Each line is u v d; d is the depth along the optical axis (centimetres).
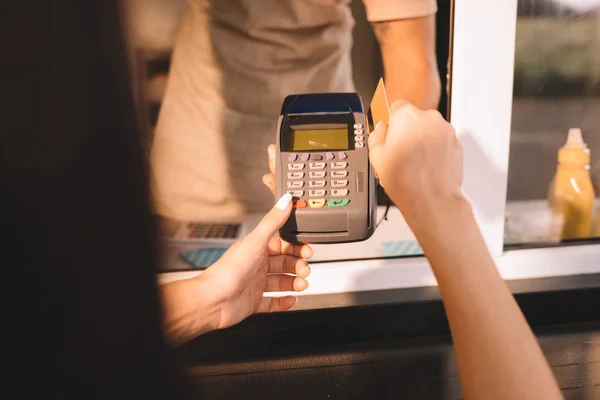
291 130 55
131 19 14
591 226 87
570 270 82
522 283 79
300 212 52
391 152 35
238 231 85
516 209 97
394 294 77
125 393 15
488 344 30
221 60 91
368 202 52
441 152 35
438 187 34
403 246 81
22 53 13
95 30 13
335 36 88
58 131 13
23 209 13
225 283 52
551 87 146
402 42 81
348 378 66
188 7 89
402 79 82
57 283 14
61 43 13
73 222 14
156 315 15
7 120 13
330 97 58
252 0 86
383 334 74
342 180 52
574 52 140
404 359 70
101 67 13
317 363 69
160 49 92
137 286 15
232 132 93
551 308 76
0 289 14
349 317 73
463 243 33
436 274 33
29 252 14
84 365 15
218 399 61
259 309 62
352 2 88
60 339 14
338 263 79
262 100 92
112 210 14
